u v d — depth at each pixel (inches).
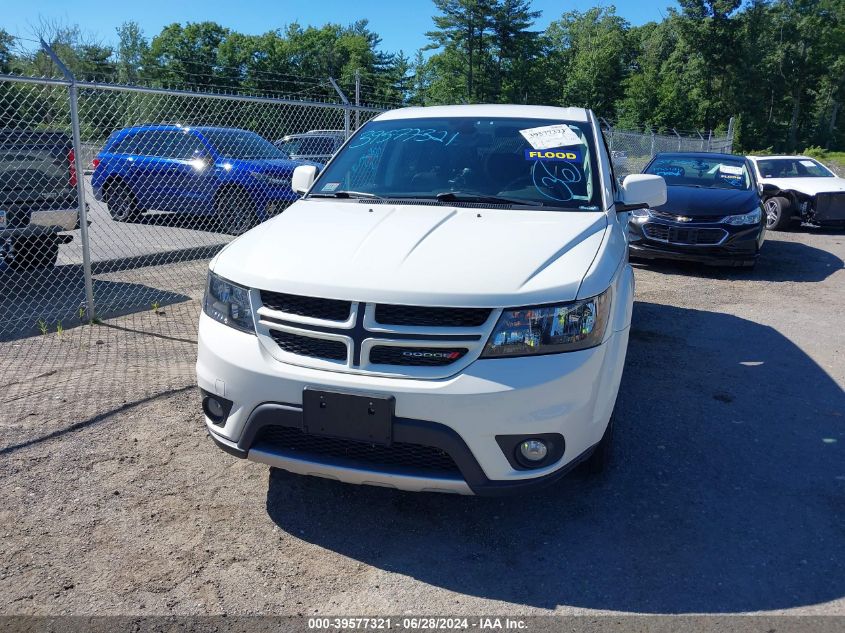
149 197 390.6
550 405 101.4
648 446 148.7
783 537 116.0
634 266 364.8
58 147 252.4
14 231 239.8
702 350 218.7
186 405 163.6
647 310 269.4
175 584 101.9
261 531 115.6
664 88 2760.8
